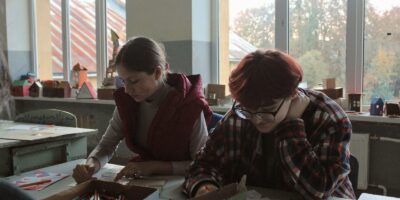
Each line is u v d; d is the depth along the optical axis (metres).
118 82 3.77
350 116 2.74
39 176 1.56
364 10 2.91
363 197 1.23
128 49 1.51
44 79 4.82
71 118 2.64
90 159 1.70
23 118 2.77
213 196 1.06
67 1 4.62
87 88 4.10
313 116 1.28
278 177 1.35
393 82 2.86
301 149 1.20
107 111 4.08
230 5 3.53
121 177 1.52
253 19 3.40
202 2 3.53
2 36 4.58
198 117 1.65
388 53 2.86
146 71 1.50
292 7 3.19
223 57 3.62
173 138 1.65
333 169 1.17
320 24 3.08
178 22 3.48
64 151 2.21
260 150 1.36
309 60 3.16
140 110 1.73
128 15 3.77
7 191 0.46
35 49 4.82
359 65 2.95
